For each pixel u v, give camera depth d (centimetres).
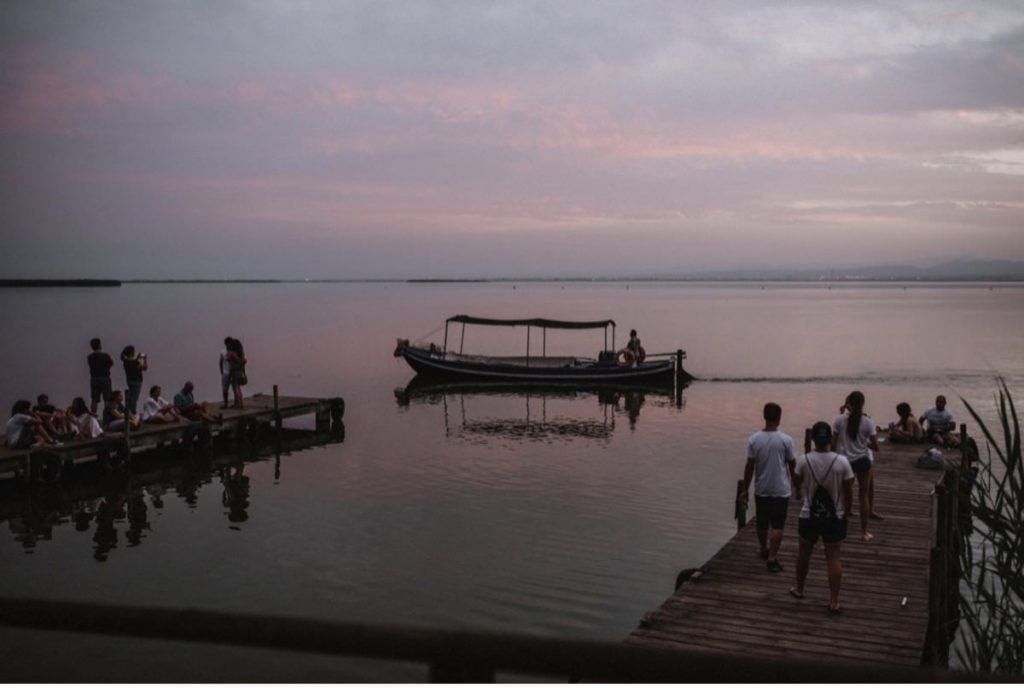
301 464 2423
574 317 11412
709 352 6081
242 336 7681
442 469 2336
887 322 10094
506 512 1859
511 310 14162
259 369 5016
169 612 174
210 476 2275
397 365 5262
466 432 3006
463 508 1898
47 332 8019
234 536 1703
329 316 12125
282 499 2006
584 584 1395
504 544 1619
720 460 2455
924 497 1495
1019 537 596
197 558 1559
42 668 982
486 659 157
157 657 1003
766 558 1142
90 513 1908
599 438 2864
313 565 1507
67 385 3975
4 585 1414
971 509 618
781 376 4578
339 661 967
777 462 1081
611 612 1282
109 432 2350
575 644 156
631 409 3572
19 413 2133
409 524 1766
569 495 2014
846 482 935
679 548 1591
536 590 1370
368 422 3247
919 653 830
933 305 16462
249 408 2869
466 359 4856
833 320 10575
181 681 925
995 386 4059
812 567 1112
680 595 1007
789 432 2912
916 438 2006
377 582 1412
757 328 8906
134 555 1584
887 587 1028
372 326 9525
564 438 2870
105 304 17462
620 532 1697
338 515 1850
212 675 948
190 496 2056
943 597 920
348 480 2203
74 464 2395
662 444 2736
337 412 3152
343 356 5828
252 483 2186
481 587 1386
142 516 1878
